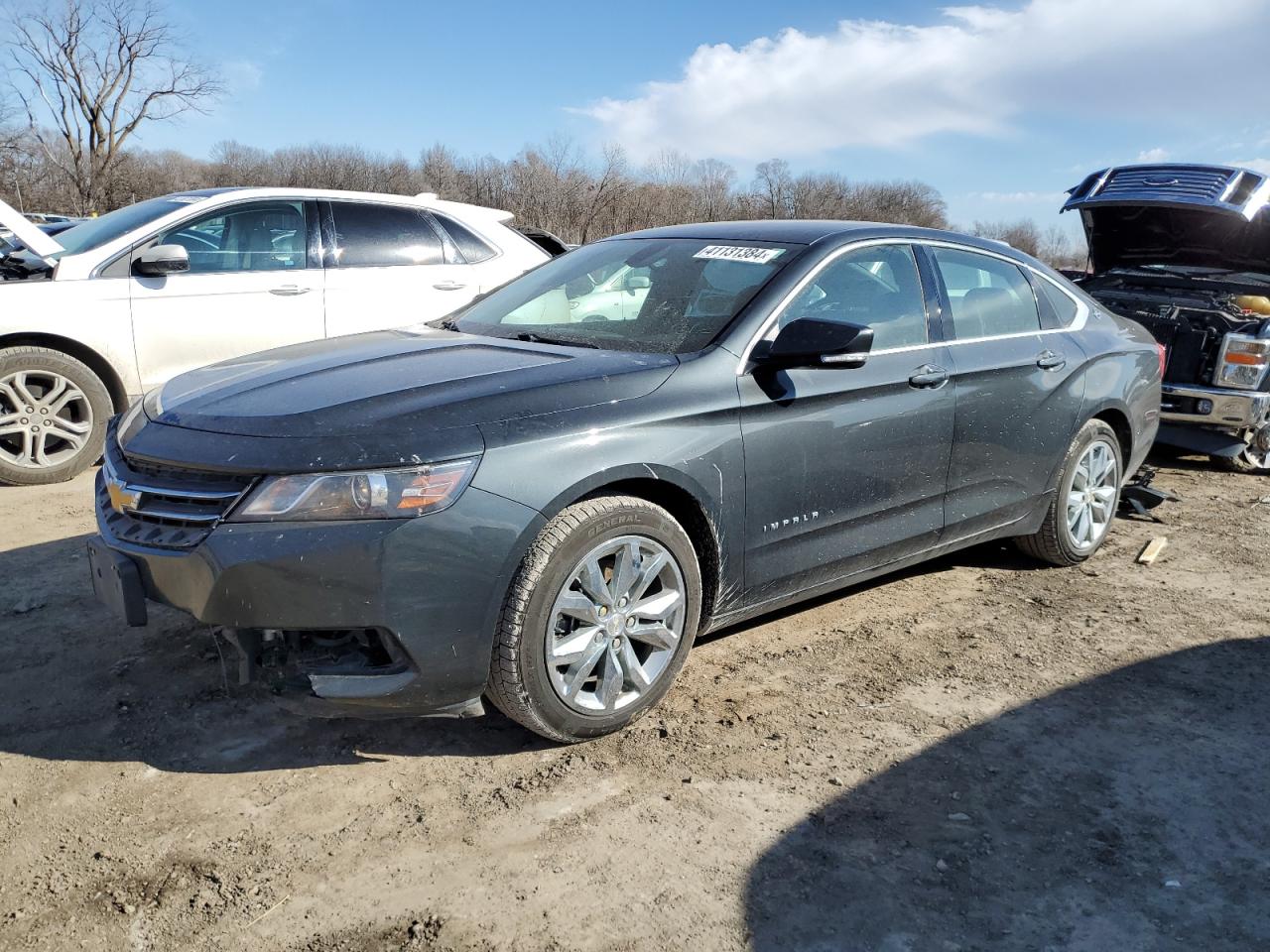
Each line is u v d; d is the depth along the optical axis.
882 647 3.79
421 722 3.17
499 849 2.53
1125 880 2.43
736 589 3.31
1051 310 4.51
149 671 3.45
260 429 2.71
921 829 2.62
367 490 2.55
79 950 2.17
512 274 7.22
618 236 4.42
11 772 2.84
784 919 2.28
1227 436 6.71
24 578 4.26
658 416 2.99
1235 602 4.32
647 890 2.38
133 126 49.81
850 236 3.75
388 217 6.82
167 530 2.71
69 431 5.80
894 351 3.69
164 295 5.95
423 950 2.19
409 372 3.06
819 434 3.39
